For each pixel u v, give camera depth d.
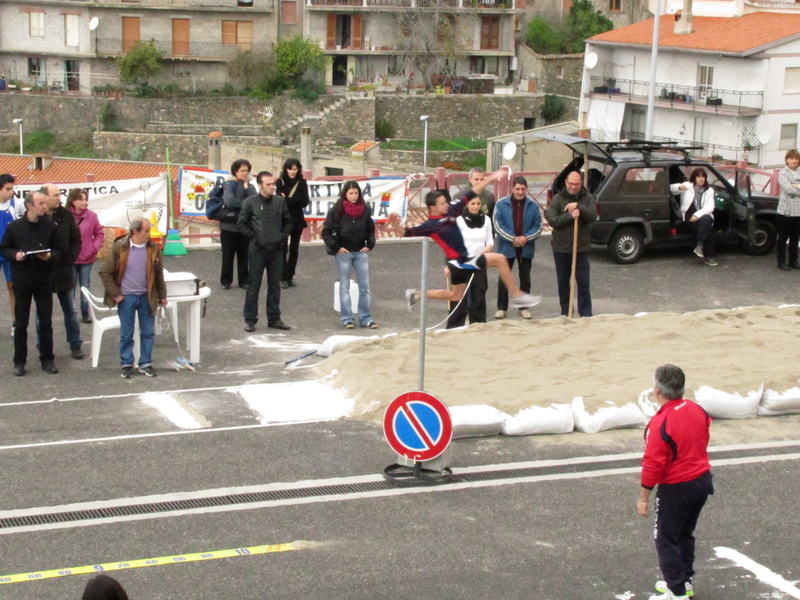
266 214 14.56
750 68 52.06
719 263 19.98
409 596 7.33
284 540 8.12
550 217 14.80
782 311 14.99
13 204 13.55
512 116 70.69
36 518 8.43
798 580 7.74
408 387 11.40
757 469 9.88
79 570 7.58
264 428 10.63
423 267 9.27
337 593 7.34
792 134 53.00
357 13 69.38
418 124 69.12
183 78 68.56
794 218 19.14
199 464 9.62
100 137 64.31
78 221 14.56
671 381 7.34
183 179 21.72
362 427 10.70
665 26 58.78
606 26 78.69
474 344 13.06
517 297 11.47
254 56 67.38
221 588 7.36
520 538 8.27
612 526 8.54
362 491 9.09
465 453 10.05
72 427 10.59
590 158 19.94
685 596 7.30
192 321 13.16
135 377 12.50
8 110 65.75
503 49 72.75
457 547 8.09
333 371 12.36
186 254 20.38
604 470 9.73
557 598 7.38
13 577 7.45
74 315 13.17
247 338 14.54
